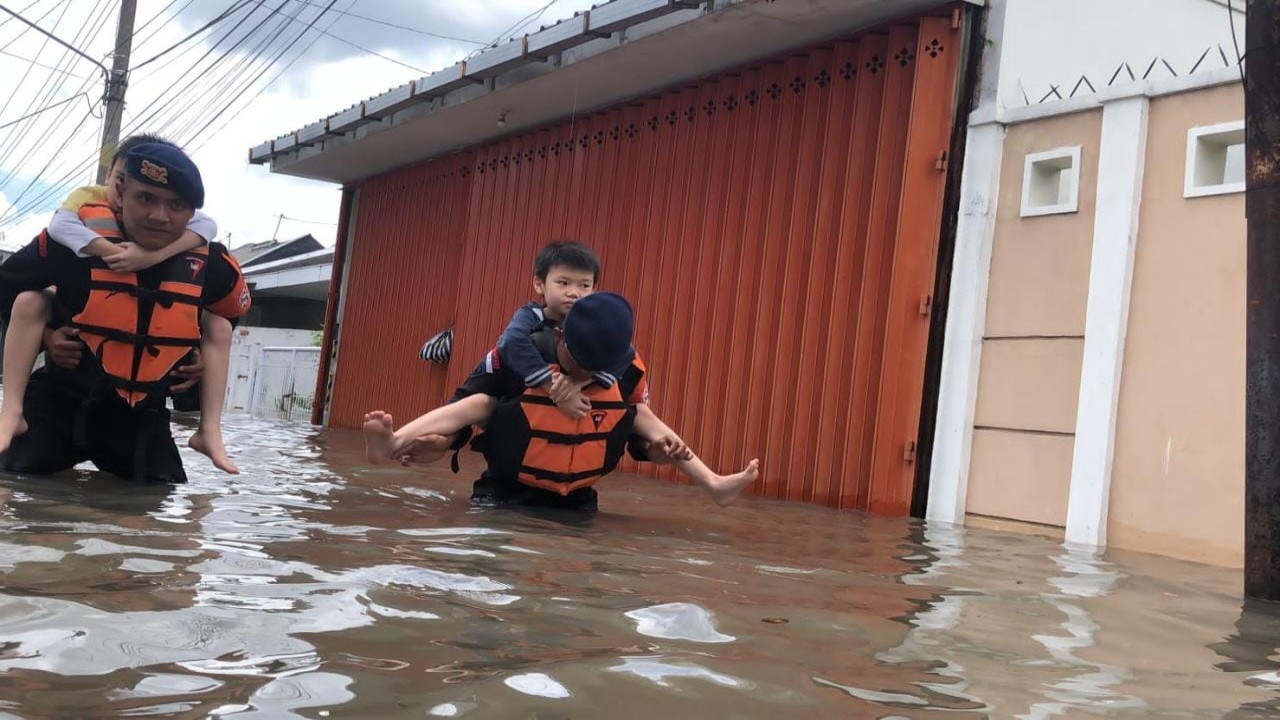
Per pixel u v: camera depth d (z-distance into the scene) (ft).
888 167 19.34
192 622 5.24
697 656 5.32
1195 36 21.50
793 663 5.35
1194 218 14.53
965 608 7.41
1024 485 16.26
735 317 22.00
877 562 9.94
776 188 21.66
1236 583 10.02
